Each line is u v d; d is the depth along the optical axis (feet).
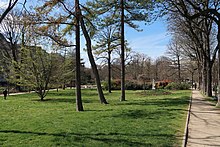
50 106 67.36
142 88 177.06
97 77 71.26
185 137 29.37
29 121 40.37
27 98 98.89
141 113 48.08
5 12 36.50
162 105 63.62
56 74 95.96
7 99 94.27
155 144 25.90
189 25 87.10
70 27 58.59
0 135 30.12
